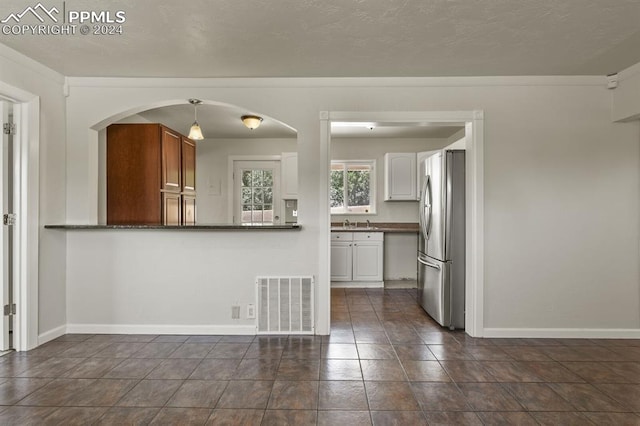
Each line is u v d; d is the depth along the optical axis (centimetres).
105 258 324
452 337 319
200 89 322
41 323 297
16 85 267
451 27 232
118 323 325
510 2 204
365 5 207
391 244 561
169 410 197
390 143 577
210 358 269
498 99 319
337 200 585
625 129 317
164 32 238
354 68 301
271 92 323
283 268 325
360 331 335
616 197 318
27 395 213
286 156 572
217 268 326
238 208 601
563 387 225
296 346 295
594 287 319
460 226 345
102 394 214
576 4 205
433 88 321
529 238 319
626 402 207
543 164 319
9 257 285
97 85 321
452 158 347
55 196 310
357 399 210
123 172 376
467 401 208
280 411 197
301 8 210
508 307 320
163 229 315
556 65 295
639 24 228
